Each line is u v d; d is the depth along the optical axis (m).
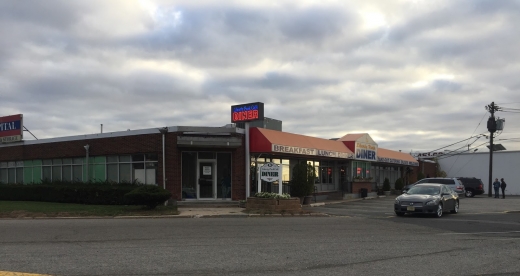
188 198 23.50
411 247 10.73
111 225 15.05
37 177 29.00
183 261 8.75
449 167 57.12
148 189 19.98
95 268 8.07
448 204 20.94
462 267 8.40
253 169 25.20
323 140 30.89
